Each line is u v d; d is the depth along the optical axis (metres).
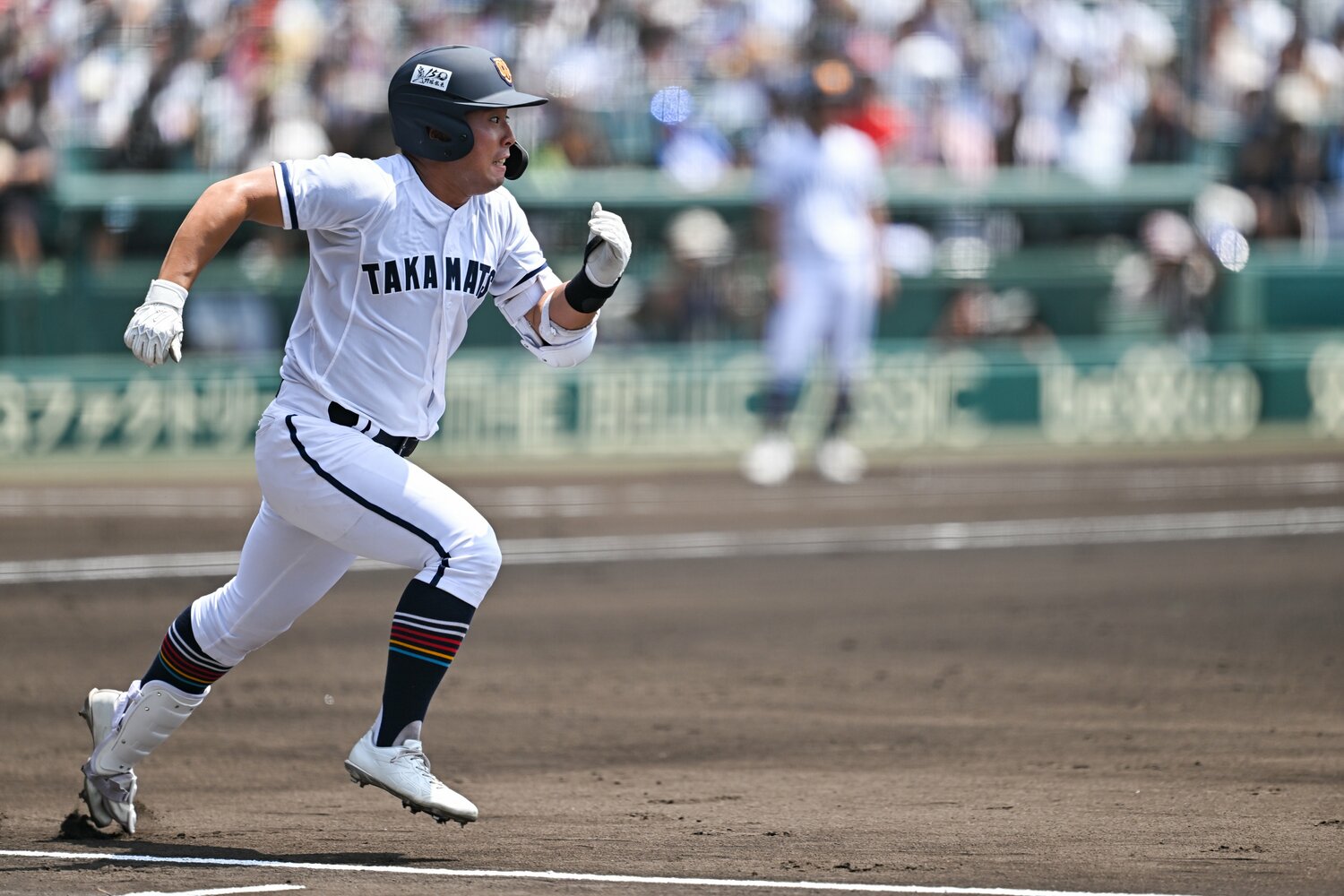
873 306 57.62
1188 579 40.53
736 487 56.12
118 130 58.72
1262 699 28.11
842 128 56.25
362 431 18.05
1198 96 67.69
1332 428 66.62
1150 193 64.81
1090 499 53.66
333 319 17.94
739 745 24.98
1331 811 20.38
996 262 63.38
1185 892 16.50
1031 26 67.62
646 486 56.25
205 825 20.06
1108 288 64.38
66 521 48.16
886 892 16.41
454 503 18.12
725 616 36.16
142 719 18.88
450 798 17.81
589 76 62.53
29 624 34.94
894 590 39.19
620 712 27.48
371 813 20.84
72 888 16.47
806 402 62.53
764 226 59.88
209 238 16.89
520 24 62.84
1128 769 23.09
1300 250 67.25
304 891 16.41
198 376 57.25
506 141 17.91
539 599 38.19
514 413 59.62
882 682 29.83
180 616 18.89
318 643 33.28
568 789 22.17
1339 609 36.75
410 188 17.83
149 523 48.00
